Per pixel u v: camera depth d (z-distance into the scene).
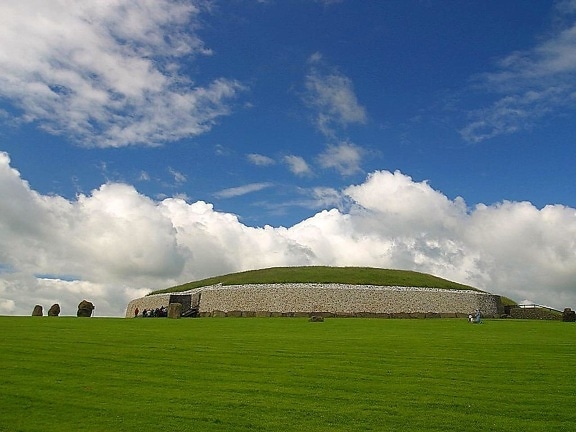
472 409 20.25
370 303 73.69
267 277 85.12
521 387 23.20
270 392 22.34
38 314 63.19
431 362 28.27
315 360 28.73
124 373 25.33
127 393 21.94
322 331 42.84
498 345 33.97
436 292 76.50
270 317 64.81
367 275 85.38
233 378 24.62
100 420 18.66
